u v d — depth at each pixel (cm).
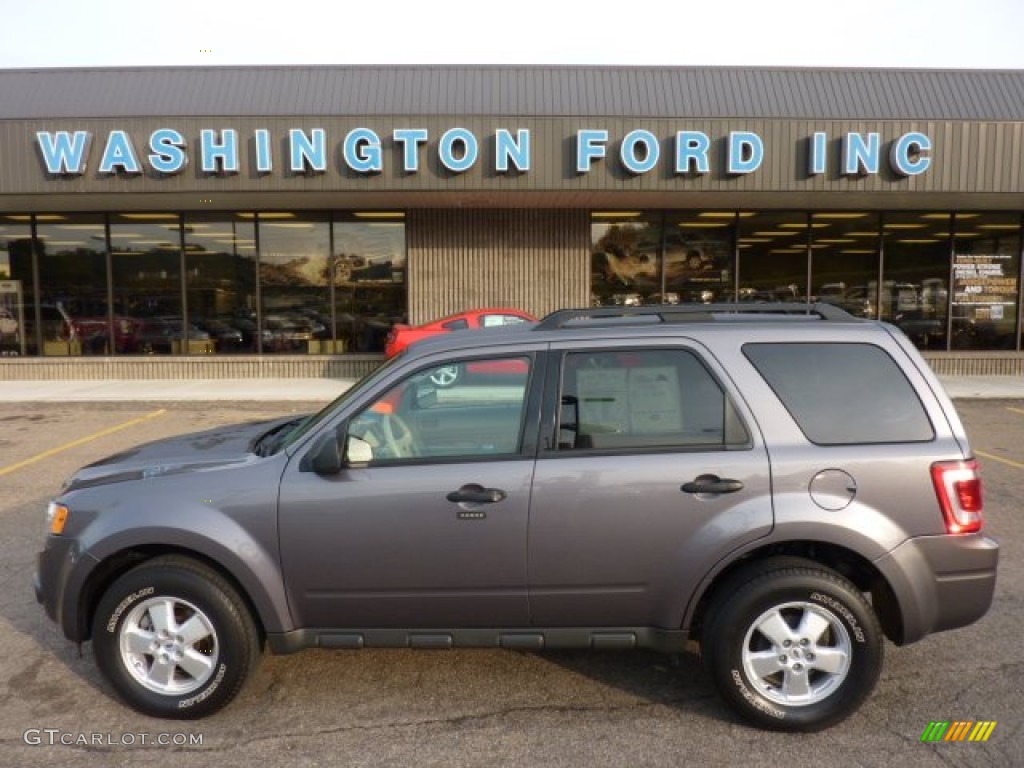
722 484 339
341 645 358
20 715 365
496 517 344
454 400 361
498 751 333
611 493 342
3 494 755
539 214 1625
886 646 430
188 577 351
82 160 1338
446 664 414
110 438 1041
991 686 386
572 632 354
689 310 388
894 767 320
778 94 1556
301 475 353
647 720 357
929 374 358
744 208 1614
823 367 357
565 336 363
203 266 1630
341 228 1631
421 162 1345
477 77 1558
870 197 1443
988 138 1360
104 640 359
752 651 346
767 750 332
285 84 1545
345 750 335
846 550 349
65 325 1644
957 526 341
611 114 1498
